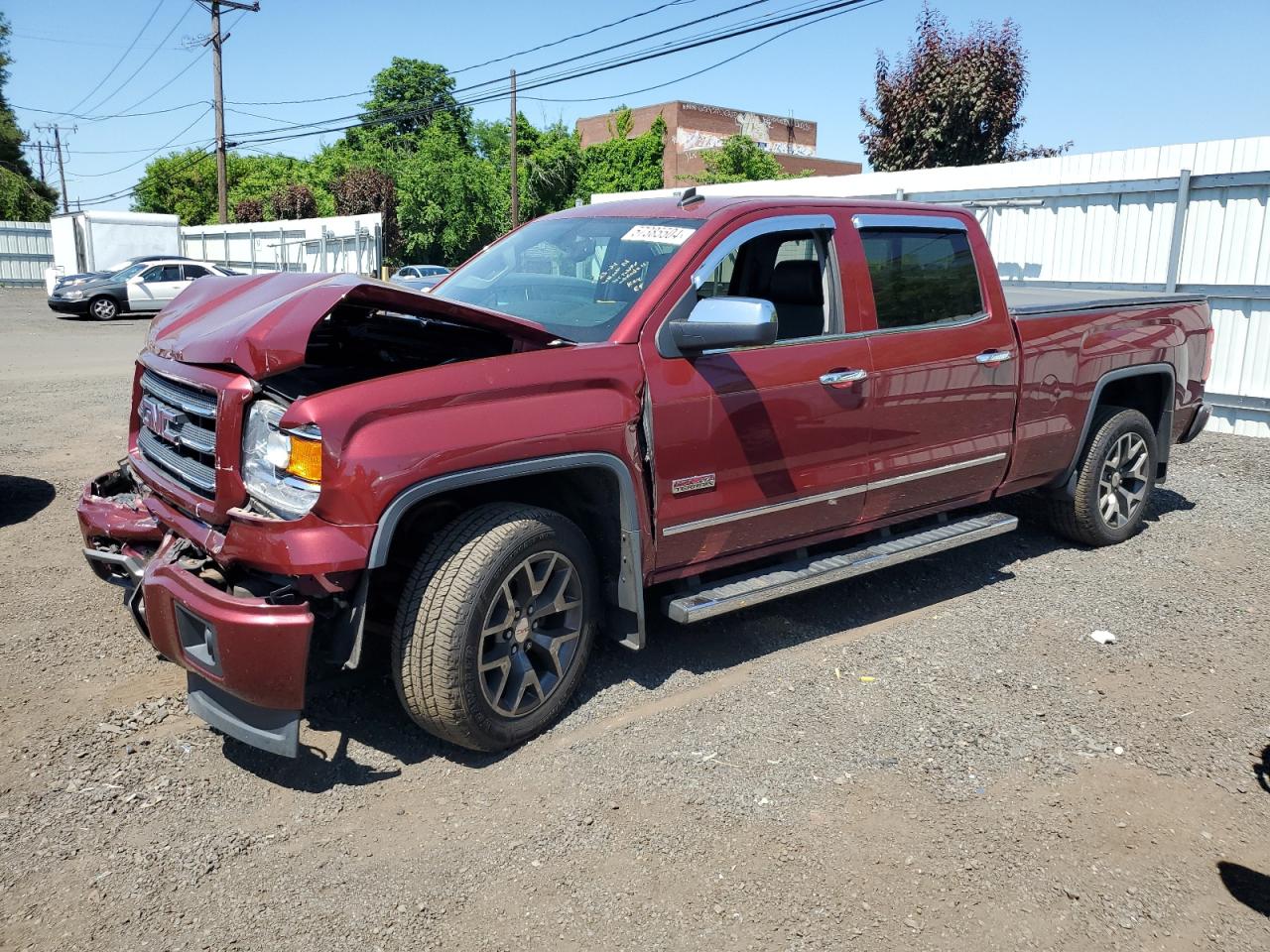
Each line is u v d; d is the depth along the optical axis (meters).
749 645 4.57
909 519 4.93
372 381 3.17
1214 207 10.16
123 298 24.28
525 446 3.38
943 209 4.96
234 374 3.28
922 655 4.49
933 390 4.71
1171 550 6.05
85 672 4.14
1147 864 3.04
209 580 3.39
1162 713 4.00
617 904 2.80
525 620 3.54
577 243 4.45
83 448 8.33
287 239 32.81
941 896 2.86
